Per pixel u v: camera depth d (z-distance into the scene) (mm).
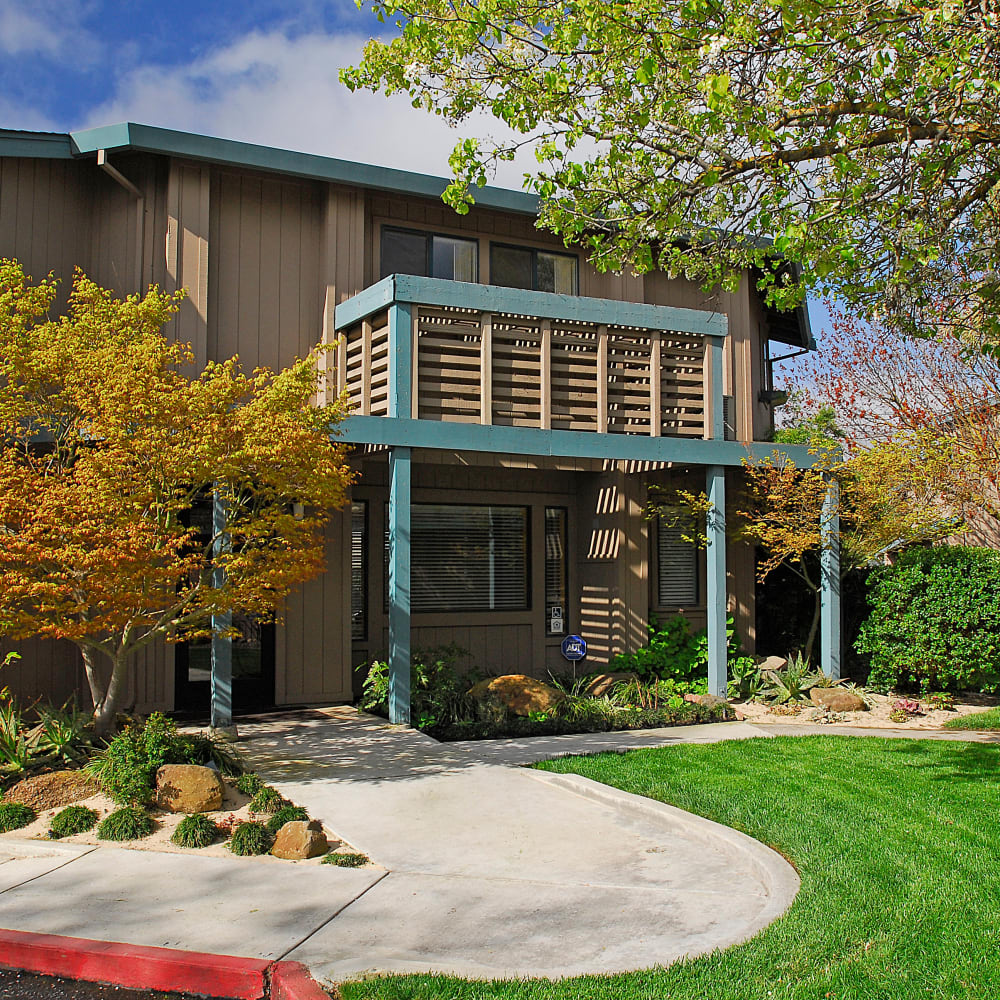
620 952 4551
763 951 4461
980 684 13297
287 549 8344
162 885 5500
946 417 14062
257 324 11547
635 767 8305
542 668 13750
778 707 11742
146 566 7230
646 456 11703
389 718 10328
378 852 6129
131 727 7852
